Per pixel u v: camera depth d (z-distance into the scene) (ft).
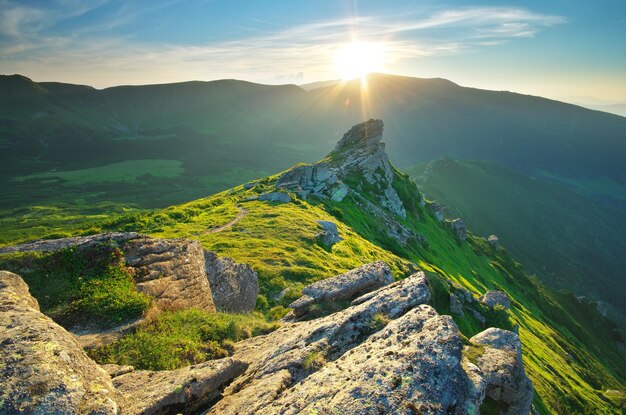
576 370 269.23
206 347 45.96
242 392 32.37
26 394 22.16
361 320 40.34
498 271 435.94
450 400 25.40
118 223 159.33
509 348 42.09
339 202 248.52
